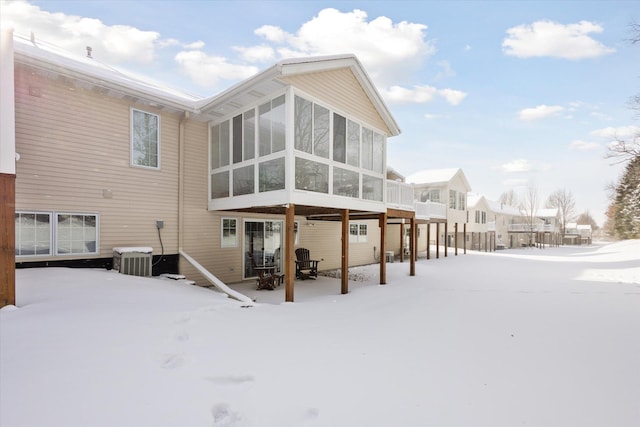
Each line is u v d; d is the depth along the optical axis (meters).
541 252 27.69
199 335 3.90
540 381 3.06
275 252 10.84
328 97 7.70
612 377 3.18
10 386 2.45
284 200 6.63
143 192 7.64
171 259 8.13
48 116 6.29
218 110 8.07
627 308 6.45
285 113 6.70
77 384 2.56
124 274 6.64
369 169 9.21
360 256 15.44
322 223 13.01
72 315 3.94
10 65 4.16
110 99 7.14
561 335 4.58
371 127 9.33
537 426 2.31
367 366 3.29
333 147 7.86
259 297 7.59
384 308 6.17
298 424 2.25
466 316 5.63
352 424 2.27
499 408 2.55
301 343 3.90
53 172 6.33
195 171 8.66
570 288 9.01
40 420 2.12
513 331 4.75
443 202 22.16
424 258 18.53
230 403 2.48
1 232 4.00
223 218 9.29
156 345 3.42
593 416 2.46
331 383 2.89
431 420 2.35
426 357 3.61
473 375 3.16
